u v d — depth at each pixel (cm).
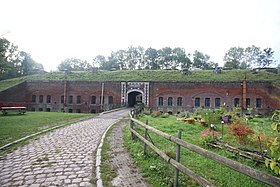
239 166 248
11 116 1719
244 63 7225
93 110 3394
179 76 3422
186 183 424
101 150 678
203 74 3450
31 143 768
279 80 2917
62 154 636
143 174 479
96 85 3422
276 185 202
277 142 278
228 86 2981
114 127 1184
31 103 3581
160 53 7744
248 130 841
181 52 7581
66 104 3466
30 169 508
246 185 430
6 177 460
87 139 853
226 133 970
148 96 3222
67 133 973
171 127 1180
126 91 3316
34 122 1320
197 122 1403
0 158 593
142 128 1082
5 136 870
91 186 419
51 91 3541
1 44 2906
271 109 2784
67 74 3941
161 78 3384
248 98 2900
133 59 8125
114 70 4184
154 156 587
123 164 549
